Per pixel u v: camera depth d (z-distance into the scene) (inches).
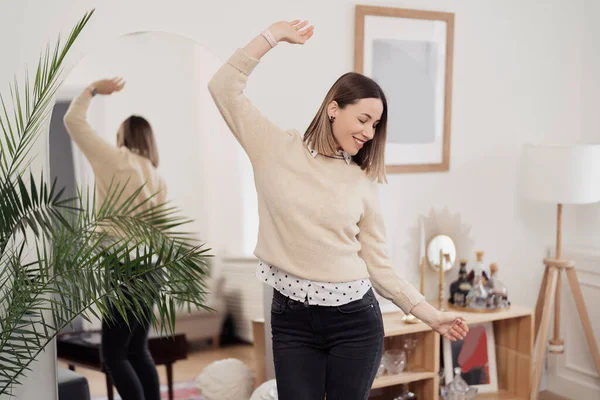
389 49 125.0
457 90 134.0
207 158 111.4
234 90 76.9
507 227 143.4
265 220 79.6
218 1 110.5
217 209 112.3
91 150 104.6
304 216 76.9
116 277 88.4
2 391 96.3
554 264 134.6
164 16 107.2
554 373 152.3
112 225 105.1
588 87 146.2
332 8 119.5
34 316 101.8
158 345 109.2
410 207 131.0
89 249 93.2
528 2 139.9
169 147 109.1
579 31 146.6
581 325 145.4
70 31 101.5
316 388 79.9
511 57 139.3
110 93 105.0
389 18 124.3
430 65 129.3
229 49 112.0
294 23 79.0
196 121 110.4
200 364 111.8
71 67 102.3
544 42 142.6
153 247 95.7
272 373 116.3
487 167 139.3
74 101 102.9
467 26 133.6
